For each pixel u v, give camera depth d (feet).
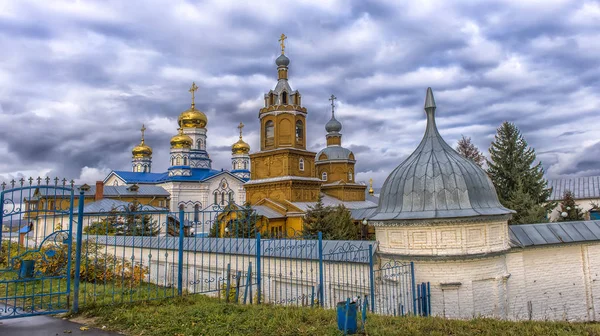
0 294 34.22
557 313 51.21
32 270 29.27
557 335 26.25
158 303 30.83
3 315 27.07
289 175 150.61
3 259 37.35
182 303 31.55
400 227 46.55
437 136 51.67
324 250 50.70
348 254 47.80
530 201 103.91
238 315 27.78
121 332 24.52
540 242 50.72
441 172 47.01
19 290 35.94
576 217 120.98
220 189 217.15
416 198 46.96
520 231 51.55
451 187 46.06
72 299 31.60
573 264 53.67
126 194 183.52
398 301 44.91
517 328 27.81
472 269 44.62
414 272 45.29
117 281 49.32
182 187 206.69
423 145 51.70
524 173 115.75
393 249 47.26
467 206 45.39
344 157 192.44
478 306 44.50
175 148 219.82
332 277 48.83
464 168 47.78
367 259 47.42
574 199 133.80
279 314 27.73
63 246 32.14
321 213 117.08
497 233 46.57
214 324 25.79
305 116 160.56
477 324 28.91
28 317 27.22
